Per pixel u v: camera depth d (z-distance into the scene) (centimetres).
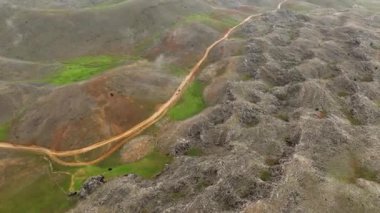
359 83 7188
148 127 6850
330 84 7138
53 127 6825
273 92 7081
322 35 9312
